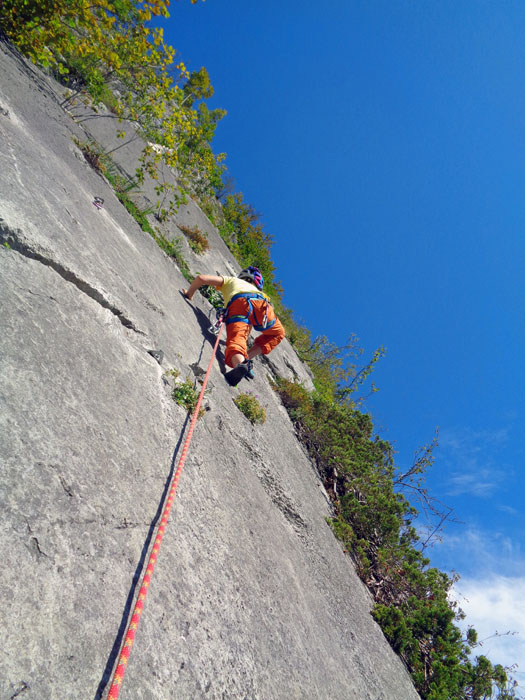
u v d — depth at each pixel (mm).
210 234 10188
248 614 2611
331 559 4719
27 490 1720
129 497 2238
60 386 2250
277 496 4336
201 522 2746
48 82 6527
